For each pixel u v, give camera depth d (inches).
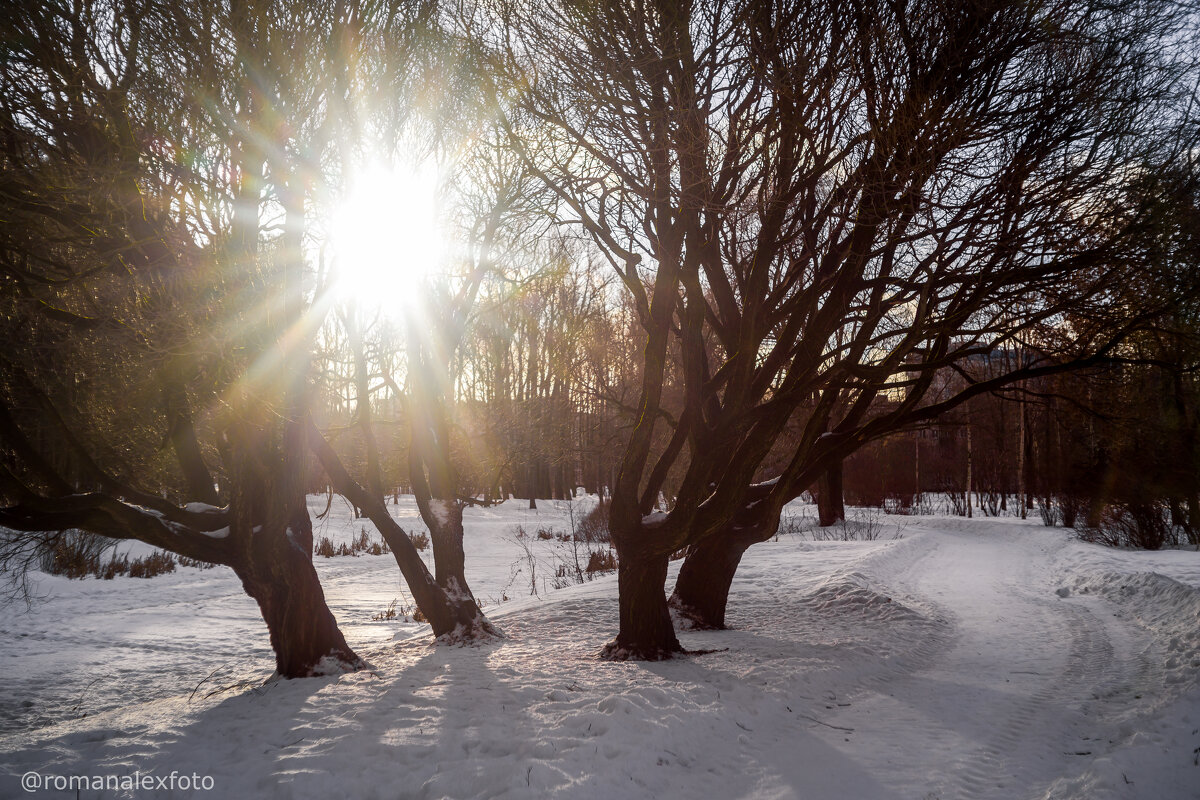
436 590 398.9
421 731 211.6
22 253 262.4
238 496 298.5
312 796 171.8
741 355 313.7
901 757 204.2
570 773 177.5
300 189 267.0
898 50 262.8
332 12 267.0
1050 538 909.2
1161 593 472.7
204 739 221.1
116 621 534.3
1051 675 308.7
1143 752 192.4
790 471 352.2
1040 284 305.7
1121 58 270.1
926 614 466.6
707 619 422.6
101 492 286.4
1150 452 747.4
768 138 290.2
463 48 307.0
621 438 593.0
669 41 265.6
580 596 511.8
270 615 322.0
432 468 420.8
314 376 312.5
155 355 240.2
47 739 233.1
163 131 235.8
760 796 176.9
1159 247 283.1
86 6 228.5
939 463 1920.5
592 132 292.4
